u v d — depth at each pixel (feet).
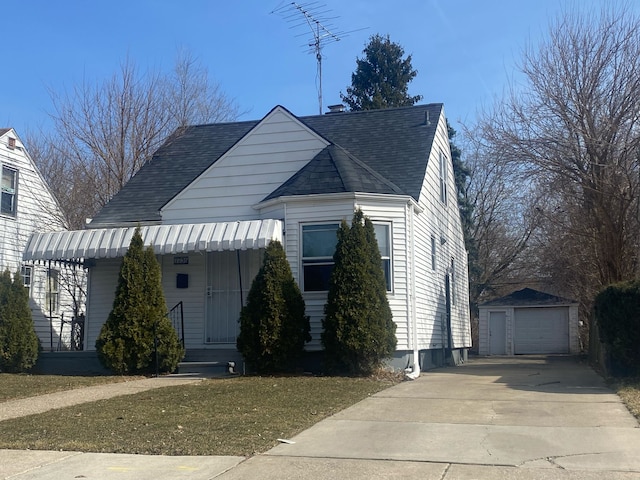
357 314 46.19
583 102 59.67
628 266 59.93
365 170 53.88
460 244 85.25
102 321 58.70
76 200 97.35
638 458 23.15
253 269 55.77
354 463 23.00
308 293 50.78
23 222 74.49
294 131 56.75
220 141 70.49
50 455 24.68
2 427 29.68
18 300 54.34
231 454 24.31
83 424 30.07
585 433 27.27
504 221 131.75
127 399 37.14
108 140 98.32
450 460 23.24
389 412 32.83
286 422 29.89
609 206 59.36
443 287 69.67
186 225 52.24
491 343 112.27
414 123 66.03
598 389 41.39
